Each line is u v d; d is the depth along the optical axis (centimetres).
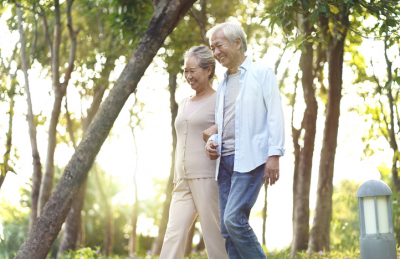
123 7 483
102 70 888
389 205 306
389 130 674
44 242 317
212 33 289
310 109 698
